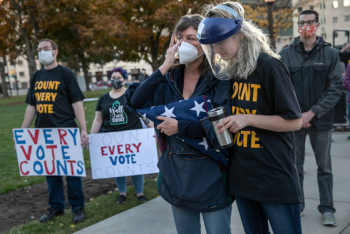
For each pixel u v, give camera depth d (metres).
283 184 1.66
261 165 1.68
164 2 20.58
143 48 23.97
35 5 21.42
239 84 1.74
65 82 3.62
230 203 1.90
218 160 1.83
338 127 7.53
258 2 18.62
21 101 26.45
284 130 1.61
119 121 4.08
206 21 1.64
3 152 7.55
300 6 19.95
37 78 3.71
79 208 3.65
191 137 1.84
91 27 21.48
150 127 4.11
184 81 2.02
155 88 1.92
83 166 3.56
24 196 4.64
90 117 12.44
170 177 1.92
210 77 1.90
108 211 3.81
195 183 1.85
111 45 23.58
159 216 3.54
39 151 3.71
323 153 3.06
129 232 3.22
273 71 1.59
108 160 4.10
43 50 3.52
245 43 1.64
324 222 3.00
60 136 3.63
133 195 4.34
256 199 1.70
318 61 2.97
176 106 1.88
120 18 22.28
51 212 3.78
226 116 1.70
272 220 1.73
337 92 2.89
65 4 20.78
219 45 1.64
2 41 23.78
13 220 3.84
